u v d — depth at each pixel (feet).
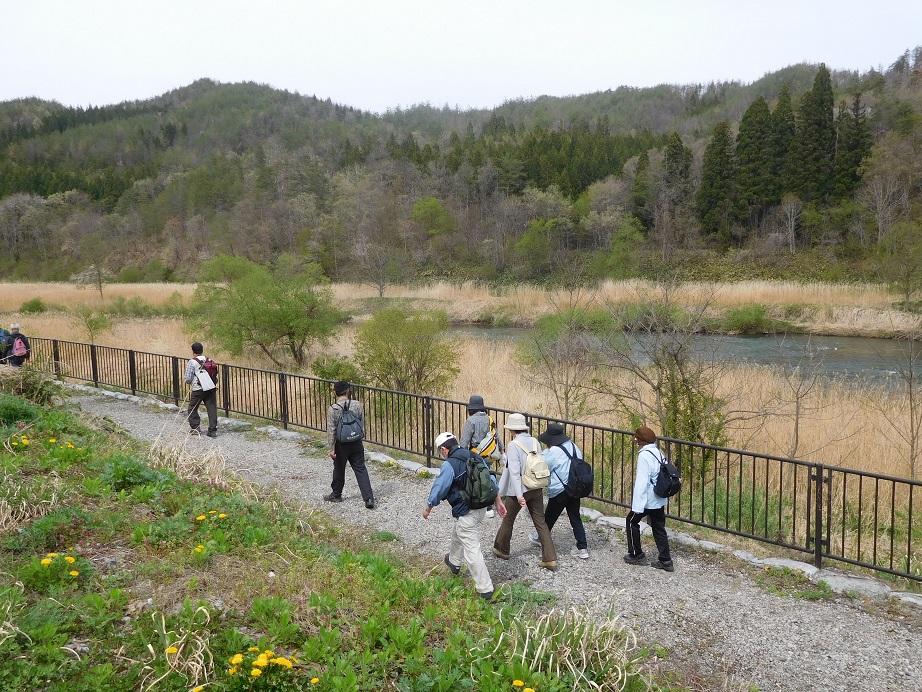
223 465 27.32
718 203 250.98
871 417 40.83
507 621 16.30
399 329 49.65
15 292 179.01
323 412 43.47
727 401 33.58
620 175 307.99
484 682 12.89
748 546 22.81
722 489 29.22
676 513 26.48
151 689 11.93
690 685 14.43
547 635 14.80
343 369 49.62
